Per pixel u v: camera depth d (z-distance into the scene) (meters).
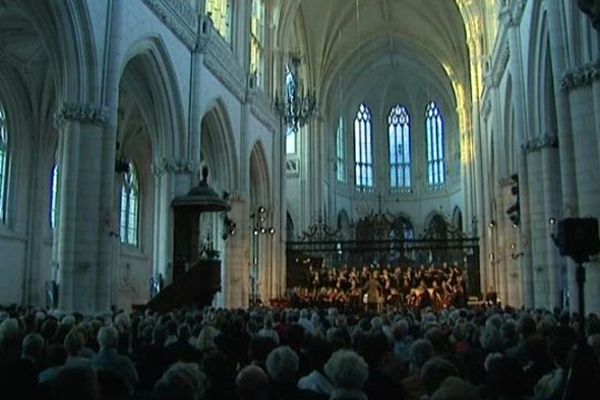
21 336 9.03
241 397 5.11
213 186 36.00
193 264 24.94
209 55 31.98
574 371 5.32
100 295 20.84
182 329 10.52
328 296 40.47
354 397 5.25
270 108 43.22
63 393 4.41
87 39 21.20
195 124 29.61
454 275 42.50
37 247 31.23
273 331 10.53
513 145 34.81
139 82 28.75
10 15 25.84
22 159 30.91
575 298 17.53
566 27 18.38
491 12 38.69
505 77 32.88
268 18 43.91
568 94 17.84
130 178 40.06
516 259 34.09
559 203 24.39
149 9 25.67
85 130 21.22
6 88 29.92
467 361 7.77
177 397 4.54
